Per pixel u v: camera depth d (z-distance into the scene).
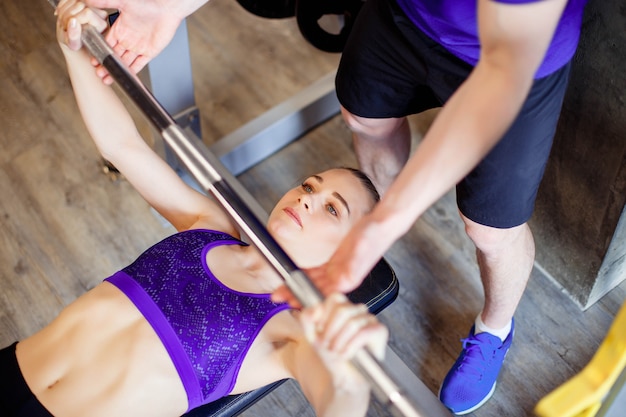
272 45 2.95
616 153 1.98
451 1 1.53
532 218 2.35
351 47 1.86
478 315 2.26
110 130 1.80
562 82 1.58
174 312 1.67
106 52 1.55
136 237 2.49
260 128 2.61
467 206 1.76
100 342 1.65
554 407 1.14
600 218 2.13
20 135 2.70
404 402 1.15
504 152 1.62
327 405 1.47
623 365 1.16
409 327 2.34
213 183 1.37
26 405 1.63
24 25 3.00
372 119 1.98
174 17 1.65
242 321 1.68
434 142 1.16
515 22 1.07
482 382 2.17
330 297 1.15
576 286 2.36
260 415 2.18
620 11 1.77
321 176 1.89
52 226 2.50
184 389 1.64
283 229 1.82
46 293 2.38
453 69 1.66
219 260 1.78
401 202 1.16
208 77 2.87
